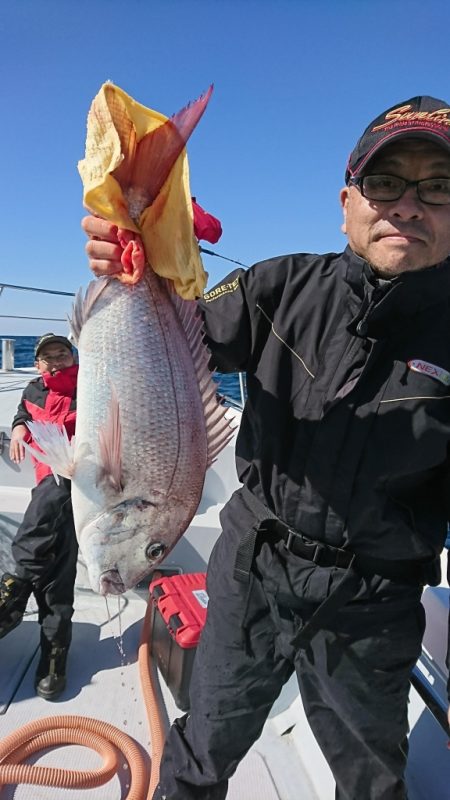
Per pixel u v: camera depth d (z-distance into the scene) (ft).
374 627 5.31
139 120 4.32
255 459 5.57
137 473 5.10
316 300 5.30
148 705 8.46
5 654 9.59
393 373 4.89
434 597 7.45
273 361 5.36
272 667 5.83
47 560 8.52
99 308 5.11
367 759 5.65
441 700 6.65
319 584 5.19
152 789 7.10
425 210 4.53
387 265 4.67
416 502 5.26
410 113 4.50
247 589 5.56
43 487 8.64
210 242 5.12
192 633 8.28
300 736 8.13
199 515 11.85
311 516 5.16
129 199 4.63
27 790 7.06
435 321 4.93
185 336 5.37
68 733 7.84
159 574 11.09
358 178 4.67
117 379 5.04
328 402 5.00
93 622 10.60
